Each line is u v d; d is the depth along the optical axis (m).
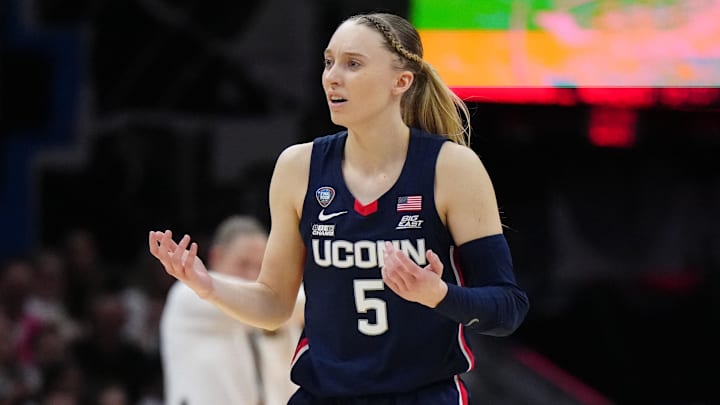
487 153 32.00
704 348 34.19
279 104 28.75
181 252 8.23
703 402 33.84
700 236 34.12
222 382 13.34
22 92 28.64
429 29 21.80
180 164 28.84
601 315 33.91
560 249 33.81
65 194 28.80
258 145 28.84
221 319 13.45
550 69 21.67
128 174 28.80
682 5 21.41
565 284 34.06
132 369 24.53
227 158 28.89
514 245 33.69
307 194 8.48
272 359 13.52
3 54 28.52
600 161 32.94
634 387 33.69
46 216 28.83
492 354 31.28
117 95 28.70
